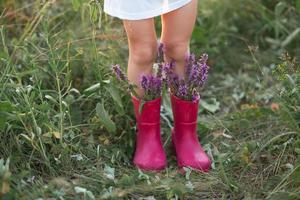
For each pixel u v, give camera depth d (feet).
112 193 6.62
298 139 7.18
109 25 9.50
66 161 7.25
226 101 9.30
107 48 9.02
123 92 7.97
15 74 7.70
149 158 7.44
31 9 10.08
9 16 9.66
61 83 8.31
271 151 7.55
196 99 7.40
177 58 7.22
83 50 8.68
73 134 7.50
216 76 10.02
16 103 7.39
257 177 7.22
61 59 8.09
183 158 7.47
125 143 7.84
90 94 8.14
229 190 6.93
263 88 9.09
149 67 7.19
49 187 6.64
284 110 7.30
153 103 7.35
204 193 6.95
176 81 7.30
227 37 10.83
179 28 6.96
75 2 7.89
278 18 10.59
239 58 10.37
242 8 11.01
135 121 8.09
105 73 8.41
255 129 8.23
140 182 6.98
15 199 6.38
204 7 10.89
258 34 10.83
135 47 7.01
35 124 7.04
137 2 6.59
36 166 7.20
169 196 6.66
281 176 6.95
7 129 7.16
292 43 10.42
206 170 7.39
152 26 6.91
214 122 8.48
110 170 7.07
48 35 8.14
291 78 7.54
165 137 8.11
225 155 7.55
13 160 7.00
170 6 6.66
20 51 8.67
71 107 8.00
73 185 6.80
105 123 7.32
